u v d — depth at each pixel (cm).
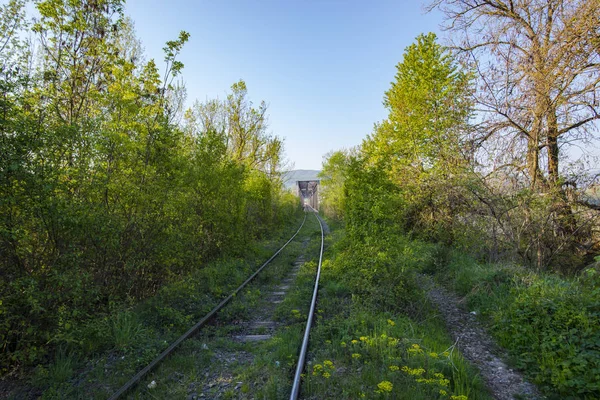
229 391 404
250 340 577
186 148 1026
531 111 909
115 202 668
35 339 477
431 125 1458
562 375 410
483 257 1054
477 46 1085
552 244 940
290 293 842
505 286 717
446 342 546
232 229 1308
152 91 803
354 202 918
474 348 541
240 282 942
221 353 523
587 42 801
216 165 1155
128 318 584
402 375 425
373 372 430
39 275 500
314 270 1087
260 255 1428
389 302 667
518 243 932
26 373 456
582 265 930
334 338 544
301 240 2159
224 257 1201
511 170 997
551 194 888
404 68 1989
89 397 401
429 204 1248
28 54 588
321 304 720
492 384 434
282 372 446
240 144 2098
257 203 1900
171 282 793
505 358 504
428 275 1026
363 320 586
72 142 525
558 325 497
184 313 686
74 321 500
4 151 426
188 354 505
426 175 1252
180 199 825
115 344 525
